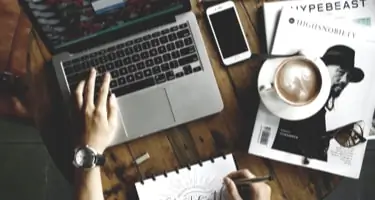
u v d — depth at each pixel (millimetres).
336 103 1125
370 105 1124
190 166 1129
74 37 1118
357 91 1124
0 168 1729
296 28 1132
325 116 1123
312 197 1132
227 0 1156
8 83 1388
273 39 1135
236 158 1138
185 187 1128
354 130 1126
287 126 1117
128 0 1062
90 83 1123
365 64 1123
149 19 1121
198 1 1153
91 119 1111
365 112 1125
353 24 1132
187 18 1135
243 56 1140
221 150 1141
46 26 1078
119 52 1147
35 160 1733
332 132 1124
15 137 1736
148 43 1143
